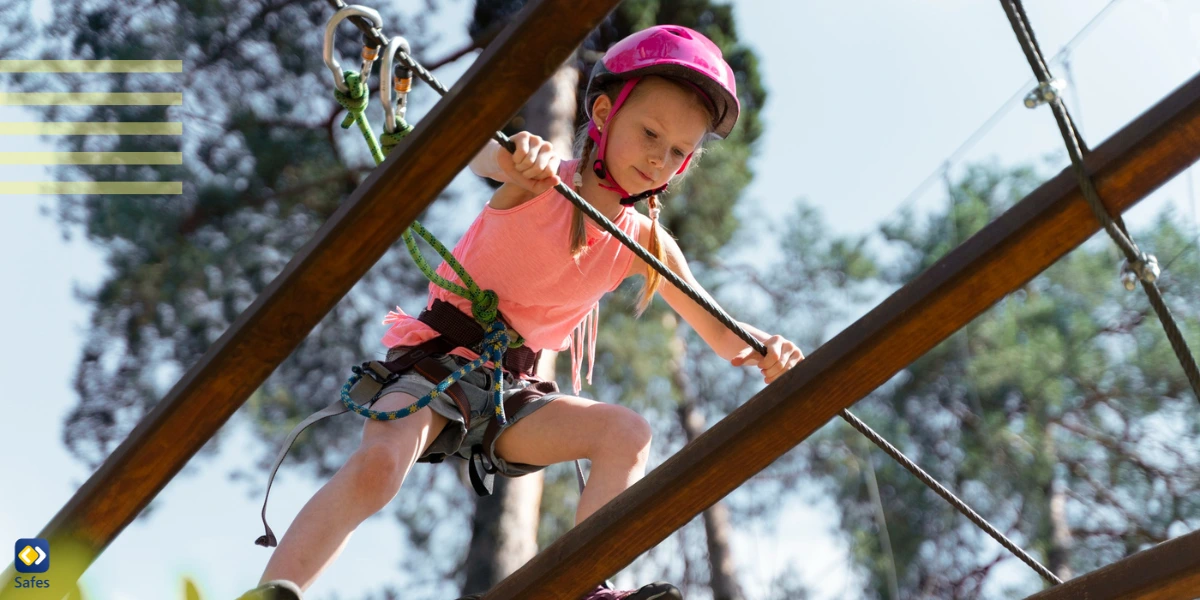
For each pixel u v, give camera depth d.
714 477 1.86
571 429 2.71
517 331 2.88
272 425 8.96
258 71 8.27
